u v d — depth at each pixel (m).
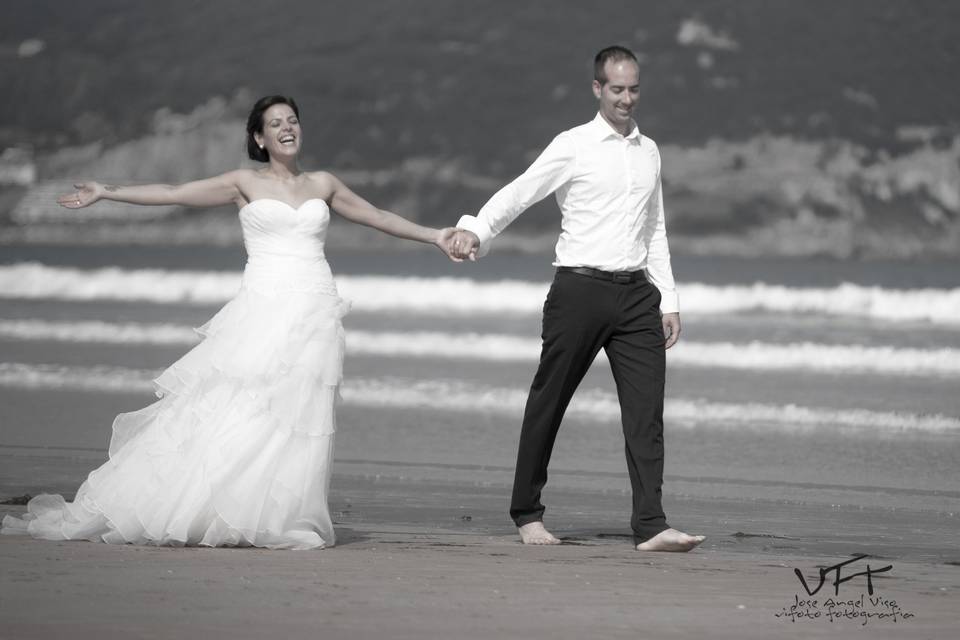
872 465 14.60
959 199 155.50
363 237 127.38
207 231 140.25
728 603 6.74
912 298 37.94
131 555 7.94
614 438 16.52
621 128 9.36
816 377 23.59
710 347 27.44
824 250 148.62
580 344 9.23
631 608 6.48
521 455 9.50
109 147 197.62
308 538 8.63
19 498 11.24
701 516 11.39
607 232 9.14
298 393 8.73
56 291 43.81
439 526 10.52
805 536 10.26
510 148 191.75
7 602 6.18
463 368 24.25
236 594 6.52
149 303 40.81
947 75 182.88
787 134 173.50
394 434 16.72
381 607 6.27
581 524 10.86
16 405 18.97
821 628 6.11
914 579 7.94
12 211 162.50
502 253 131.75
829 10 196.12
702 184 158.50
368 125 195.12
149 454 8.70
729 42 191.50
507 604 6.48
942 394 21.14
